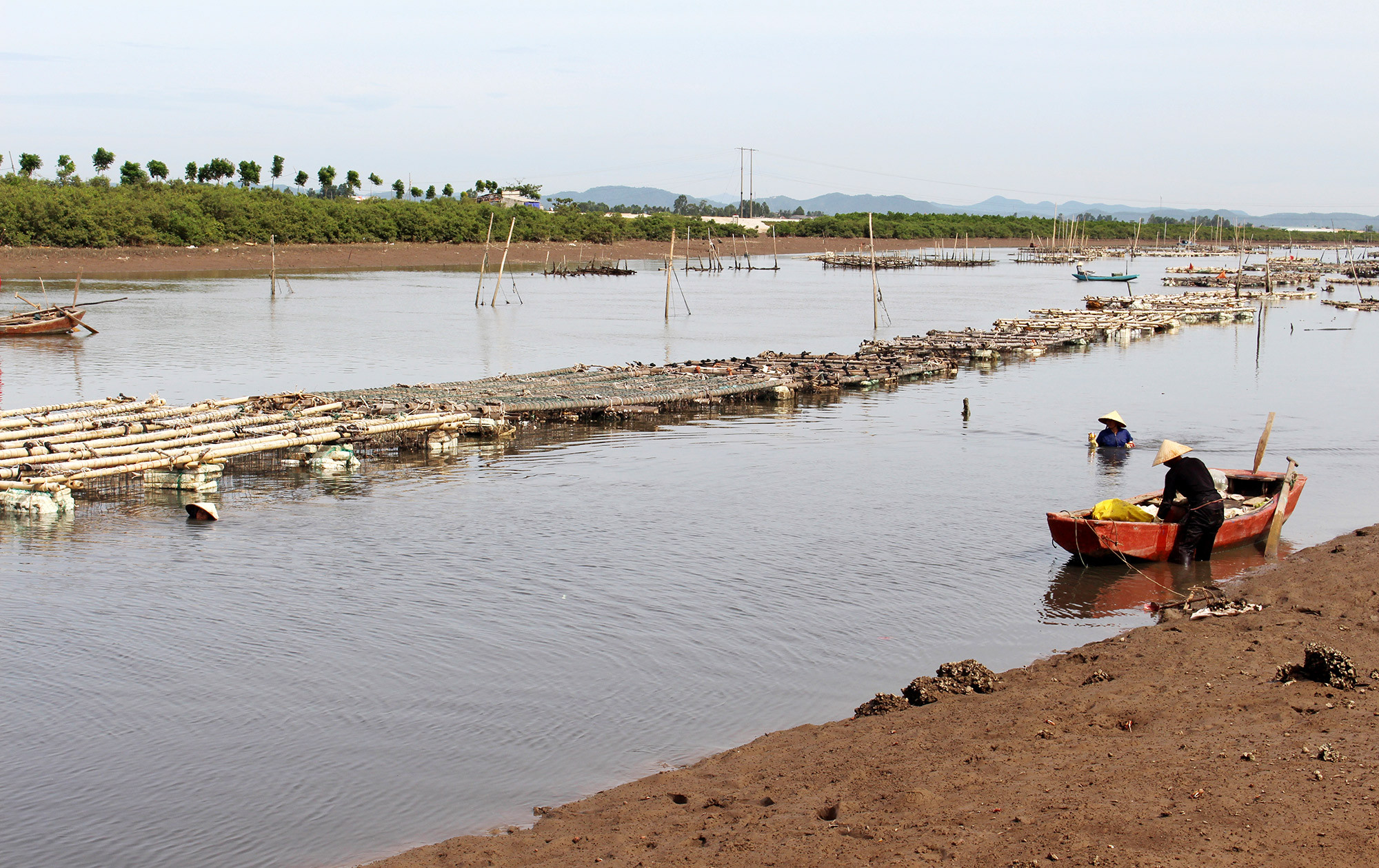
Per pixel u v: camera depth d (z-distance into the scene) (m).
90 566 19.38
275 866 10.31
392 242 146.88
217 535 21.44
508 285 104.75
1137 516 20.34
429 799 11.48
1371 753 10.40
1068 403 38.78
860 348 53.09
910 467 28.00
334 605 17.44
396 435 30.17
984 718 12.36
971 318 76.50
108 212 119.19
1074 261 172.12
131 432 27.56
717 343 59.34
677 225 183.88
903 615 17.14
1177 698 12.54
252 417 29.95
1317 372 47.59
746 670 14.90
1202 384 43.69
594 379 40.78
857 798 10.36
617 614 17.06
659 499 24.56
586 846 9.90
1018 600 17.88
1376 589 16.97
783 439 31.84
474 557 20.05
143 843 10.74
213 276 110.00
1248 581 18.20
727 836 9.75
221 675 14.68
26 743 12.77
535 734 12.95
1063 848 8.82
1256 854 8.58
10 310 69.38
